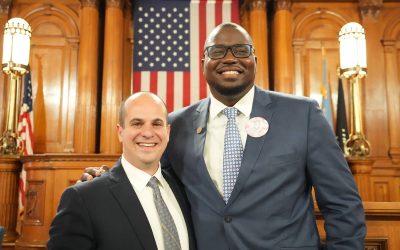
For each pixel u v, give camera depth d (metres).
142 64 6.33
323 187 1.71
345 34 4.16
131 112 1.74
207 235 1.71
